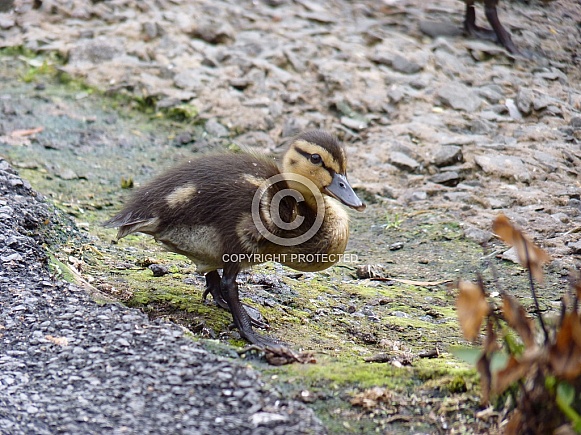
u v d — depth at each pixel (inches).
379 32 647.1
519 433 239.9
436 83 583.8
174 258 401.4
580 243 427.5
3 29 647.8
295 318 348.8
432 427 261.6
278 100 568.1
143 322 302.8
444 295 393.4
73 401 258.4
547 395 234.1
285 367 284.8
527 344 232.7
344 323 351.3
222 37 623.8
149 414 252.7
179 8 662.5
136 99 573.3
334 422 259.6
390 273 415.5
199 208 323.9
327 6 690.2
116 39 622.2
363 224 466.9
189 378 269.4
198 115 556.7
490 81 597.0
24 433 242.8
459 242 443.5
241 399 260.4
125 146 528.1
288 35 632.4
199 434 244.1
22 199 395.5
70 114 556.7
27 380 268.4
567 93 590.6
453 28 661.3
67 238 397.4
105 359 279.0
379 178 503.2
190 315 334.0
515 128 548.4
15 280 327.3
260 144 531.8
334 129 543.5
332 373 280.1
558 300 380.5
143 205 337.7
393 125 549.0
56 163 501.0
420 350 325.7
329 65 592.1
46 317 303.9
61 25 650.2
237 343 314.5
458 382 277.0
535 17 696.4
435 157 511.5
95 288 343.9
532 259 237.8
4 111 552.4
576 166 511.8
